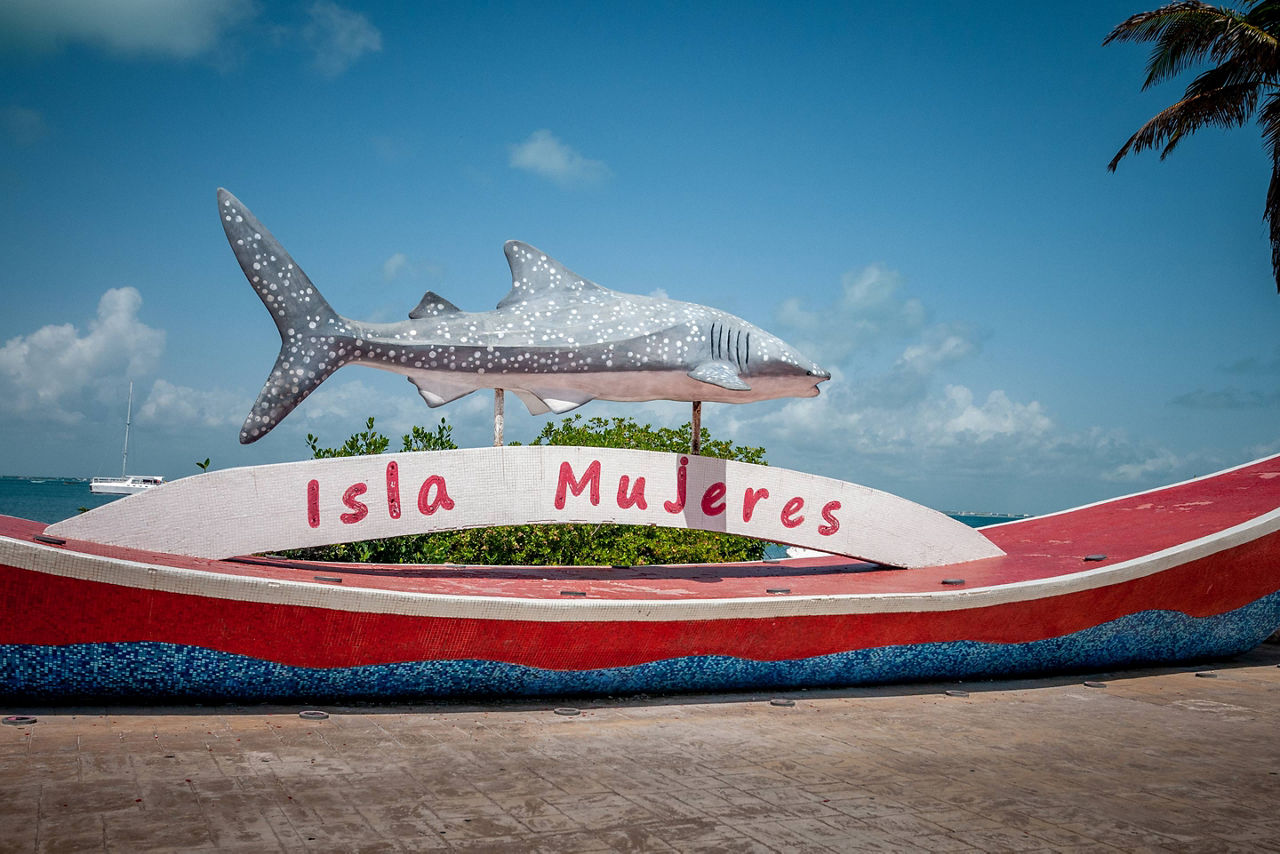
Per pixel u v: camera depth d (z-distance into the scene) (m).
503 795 6.01
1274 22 18.69
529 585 10.15
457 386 10.52
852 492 11.70
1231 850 5.47
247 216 9.60
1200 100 18.91
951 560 12.14
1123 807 6.25
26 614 7.23
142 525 9.01
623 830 5.45
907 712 9.07
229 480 9.33
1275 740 8.34
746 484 11.20
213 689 7.90
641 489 10.76
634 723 8.21
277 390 9.63
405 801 5.80
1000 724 8.70
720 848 5.22
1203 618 11.67
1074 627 10.86
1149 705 9.77
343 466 9.73
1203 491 15.22
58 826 5.08
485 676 8.64
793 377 11.15
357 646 8.09
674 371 10.78
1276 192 19.38
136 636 7.53
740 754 7.27
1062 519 15.30
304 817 5.42
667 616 8.85
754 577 11.66
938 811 6.03
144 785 5.84
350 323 9.92
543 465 10.44
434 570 11.41
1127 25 18.78
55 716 7.38
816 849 5.26
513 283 10.96
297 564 10.78
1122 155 19.98
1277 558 11.75
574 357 10.51
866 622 9.76
